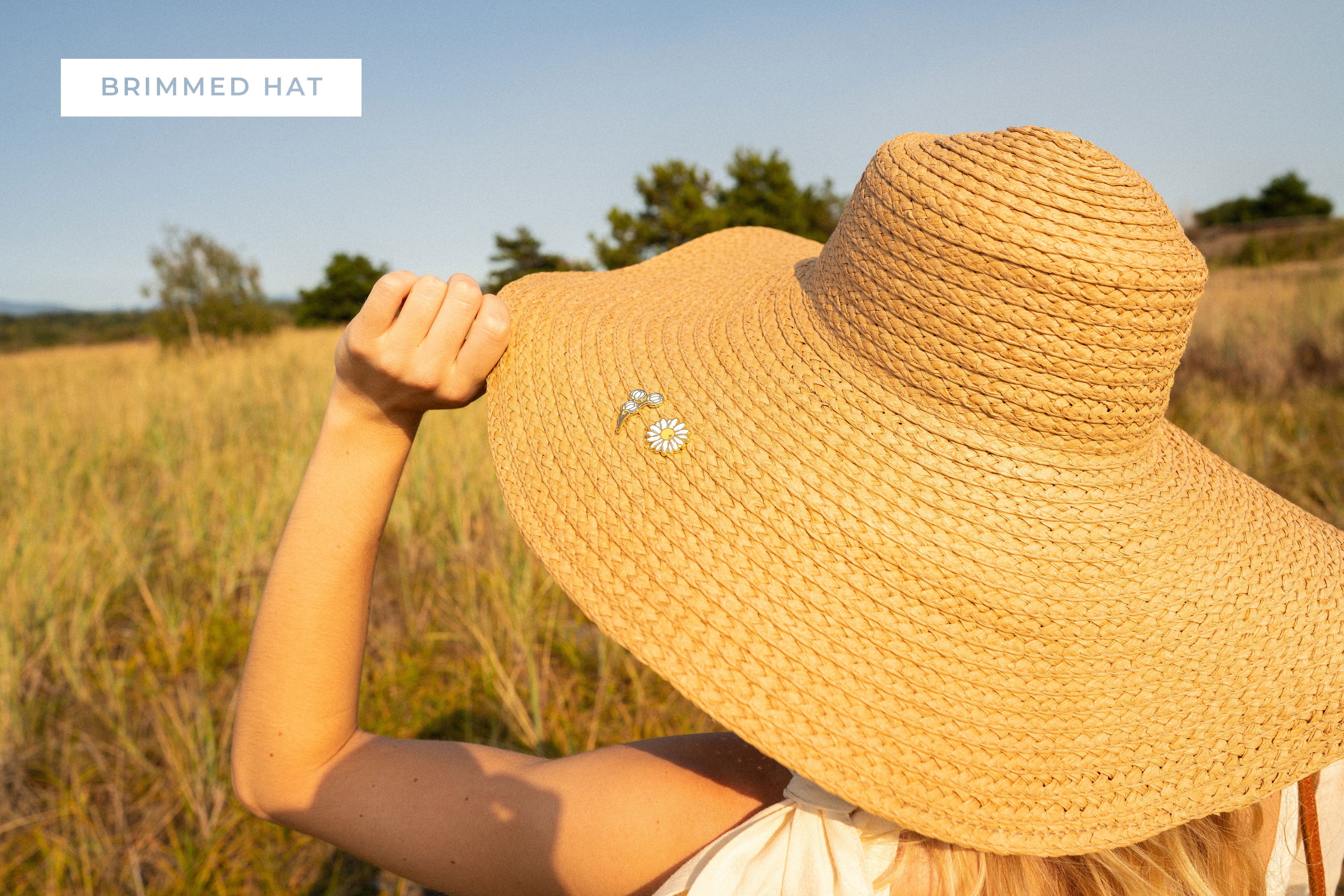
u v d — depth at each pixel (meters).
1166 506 0.90
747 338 0.97
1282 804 1.00
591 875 0.81
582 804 0.82
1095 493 0.85
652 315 1.09
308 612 0.78
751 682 0.76
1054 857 0.78
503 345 0.80
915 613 0.78
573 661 3.59
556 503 0.88
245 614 4.16
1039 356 0.79
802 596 0.78
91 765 3.05
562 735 3.11
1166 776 0.80
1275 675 0.86
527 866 0.80
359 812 0.80
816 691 0.75
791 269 1.14
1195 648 0.84
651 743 0.89
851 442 0.84
